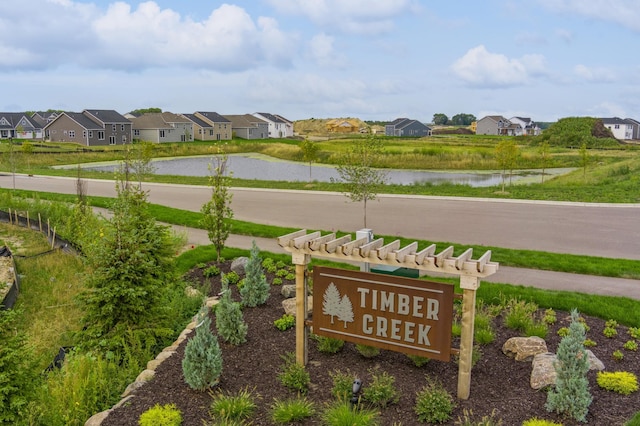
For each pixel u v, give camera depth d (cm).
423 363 736
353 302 701
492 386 675
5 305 1067
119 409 639
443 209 2330
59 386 669
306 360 754
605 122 11581
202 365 664
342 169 2117
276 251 1497
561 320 927
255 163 6059
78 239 1468
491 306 966
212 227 1320
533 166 5341
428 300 647
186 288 1130
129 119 9444
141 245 955
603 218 2069
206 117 10050
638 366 732
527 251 1467
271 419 610
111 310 845
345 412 577
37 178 3847
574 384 582
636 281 1202
